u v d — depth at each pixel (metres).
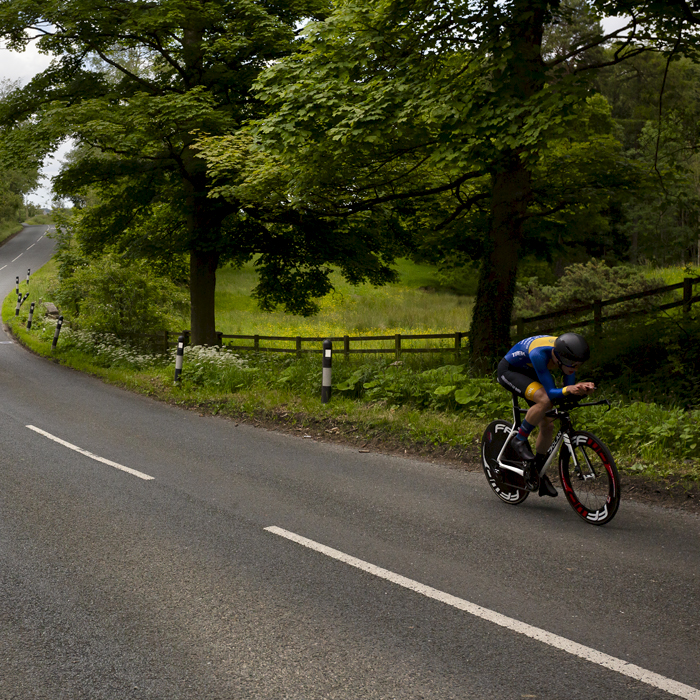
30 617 3.66
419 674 3.07
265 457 7.48
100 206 18.55
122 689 2.97
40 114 15.49
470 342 12.76
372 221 17.39
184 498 5.89
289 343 25.50
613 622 3.55
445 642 3.36
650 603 3.77
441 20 10.59
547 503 5.74
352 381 10.37
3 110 16.72
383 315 32.97
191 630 3.51
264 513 5.47
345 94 10.85
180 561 4.46
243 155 13.64
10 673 3.11
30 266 51.62
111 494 6.01
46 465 7.07
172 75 17.84
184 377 12.59
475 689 2.95
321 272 19.59
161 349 20.72
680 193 12.62
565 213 14.41
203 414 10.33
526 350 5.47
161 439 8.45
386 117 10.34
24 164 15.64
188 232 17.08
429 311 33.50
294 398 10.46
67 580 4.15
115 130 14.12
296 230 17.78
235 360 13.31
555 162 13.07
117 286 21.55
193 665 3.17
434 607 3.76
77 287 22.09
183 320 28.44
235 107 16.14
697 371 10.43
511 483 5.68
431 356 15.42
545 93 9.05
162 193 17.58
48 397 11.69
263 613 3.70
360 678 3.04
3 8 15.22
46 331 21.50
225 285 45.28
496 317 12.40
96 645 3.36
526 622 3.56
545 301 20.61
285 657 3.23
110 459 7.36
